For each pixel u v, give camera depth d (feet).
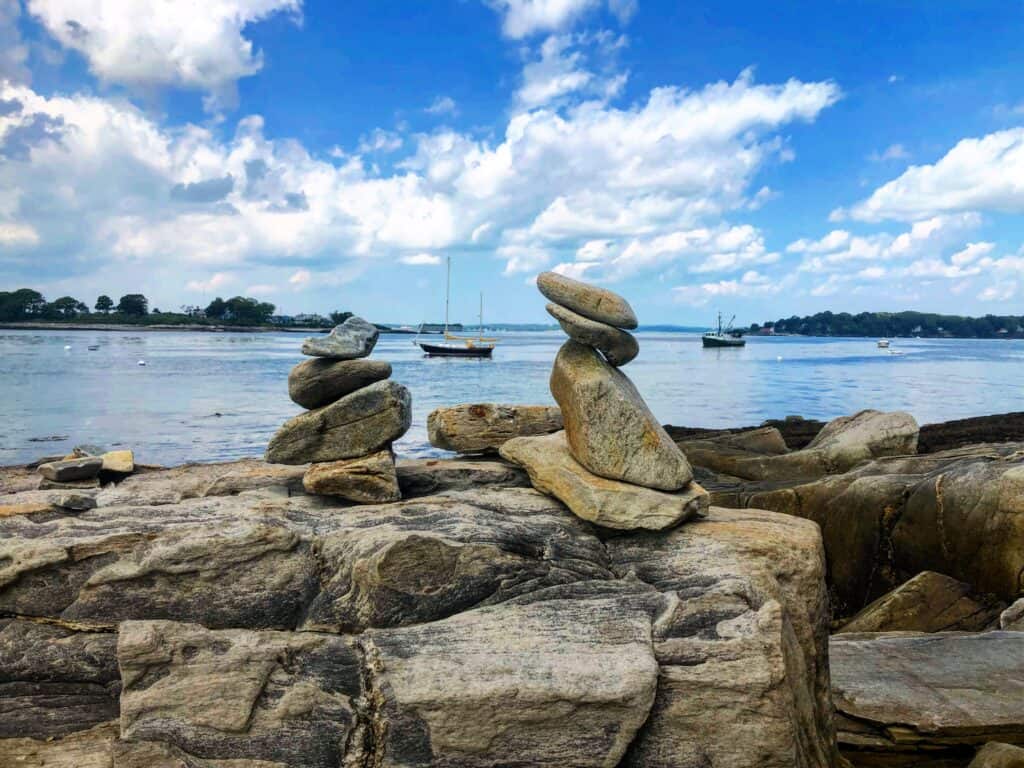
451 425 8.91
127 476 9.02
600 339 7.06
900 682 7.38
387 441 7.44
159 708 5.15
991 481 10.66
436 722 5.08
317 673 5.36
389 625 5.88
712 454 18.33
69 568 5.87
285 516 6.72
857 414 18.81
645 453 6.76
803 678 5.97
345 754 5.11
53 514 6.48
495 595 6.05
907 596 10.20
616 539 6.72
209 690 5.20
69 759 5.28
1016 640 8.28
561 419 9.11
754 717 5.32
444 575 6.01
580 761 5.13
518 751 5.12
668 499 6.68
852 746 6.66
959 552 10.76
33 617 5.79
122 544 5.94
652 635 5.58
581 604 5.85
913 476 12.33
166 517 6.54
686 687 5.36
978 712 6.77
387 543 6.02
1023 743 6.55
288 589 5.98
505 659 5.32
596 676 5.21
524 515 6.84
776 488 14.20
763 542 6.60
